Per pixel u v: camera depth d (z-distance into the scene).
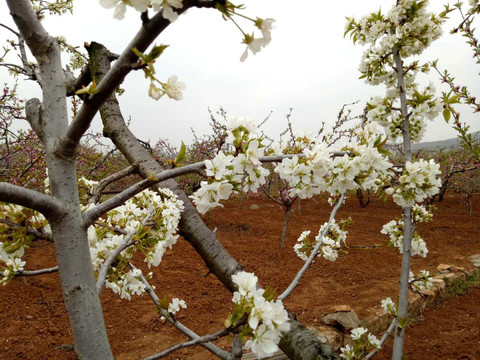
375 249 6.76
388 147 6.90
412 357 3.47
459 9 3.39
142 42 0.69
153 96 0.68
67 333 3.55
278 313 0.96
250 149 1.13
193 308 4.29
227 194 1.14
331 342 3.61
